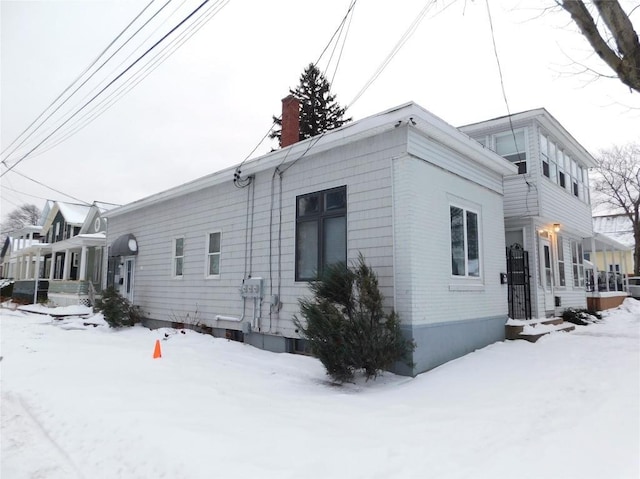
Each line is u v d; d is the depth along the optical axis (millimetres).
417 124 7477
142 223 15102
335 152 8664
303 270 9141
